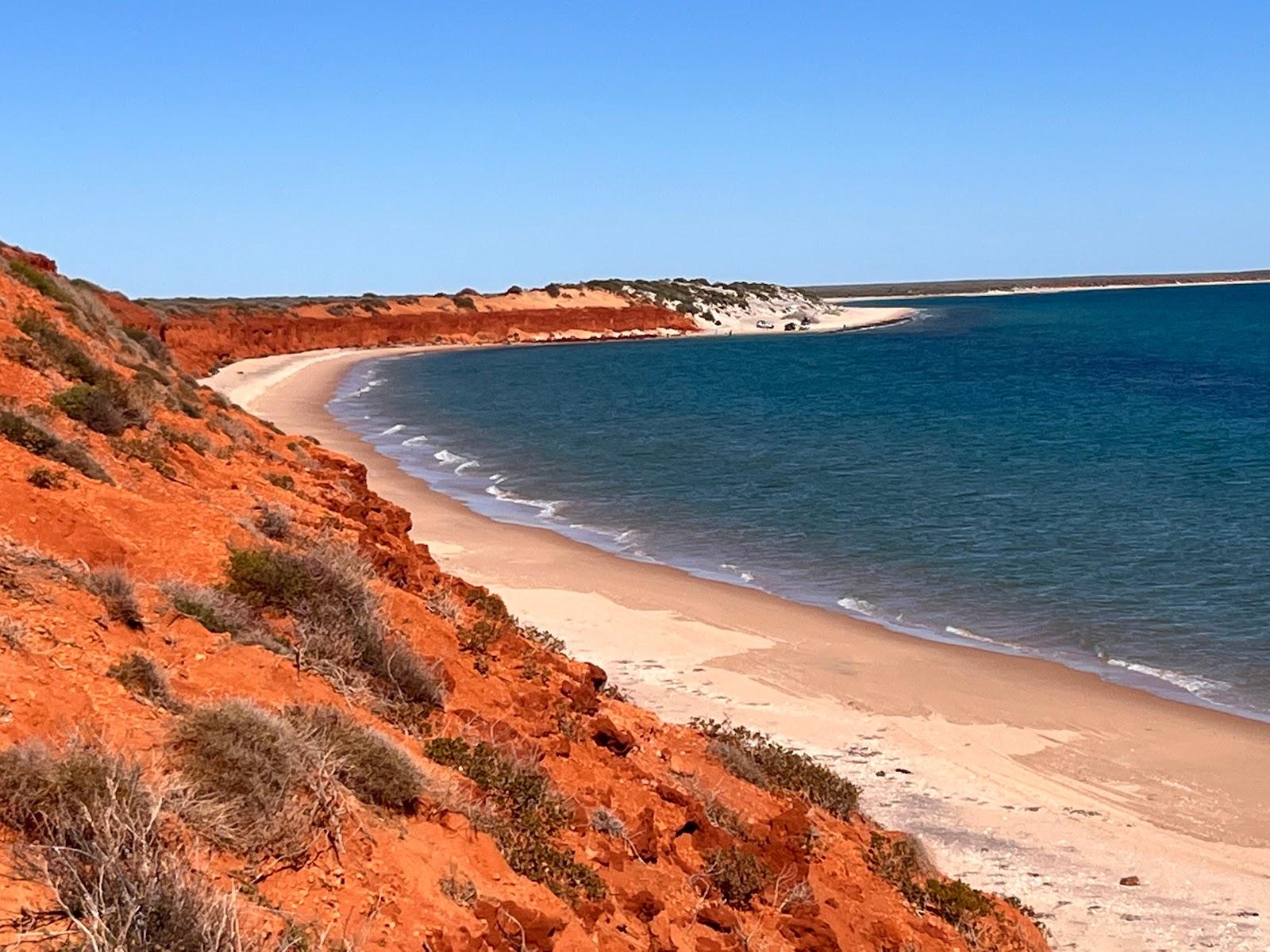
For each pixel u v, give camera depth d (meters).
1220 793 16.69
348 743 7.82
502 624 15.92
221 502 14.74
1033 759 17.83
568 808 9.55
